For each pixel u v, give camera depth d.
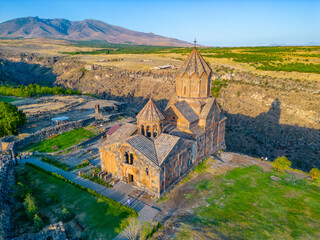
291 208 28.86
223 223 25.55
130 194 31.11
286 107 82.56
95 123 62.59
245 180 35.91
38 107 84.06
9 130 52.94
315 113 75.19
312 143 69.50
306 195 31.97
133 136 32.09
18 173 35.91
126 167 32.84
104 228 24.48
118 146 33.00
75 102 92.38
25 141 48.22
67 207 28.00
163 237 23.22
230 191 32.56
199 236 23.36
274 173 38.94
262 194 32.03
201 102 41.12
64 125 56.81
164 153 30.53
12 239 20.09
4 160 37.19
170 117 39.53
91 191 30.72
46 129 53.34
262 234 23.92
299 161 65.81
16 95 104.00
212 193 31.92
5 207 26.19
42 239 20.70
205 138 42.09
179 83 41.94
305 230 24.70
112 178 35.19
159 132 33.69
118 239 22.92
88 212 27.08
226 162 42.81
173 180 33.28
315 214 27.66
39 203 28.77
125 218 26.02
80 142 50.78
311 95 80.88
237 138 81.75
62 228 21.95
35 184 32.91
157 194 30.20
